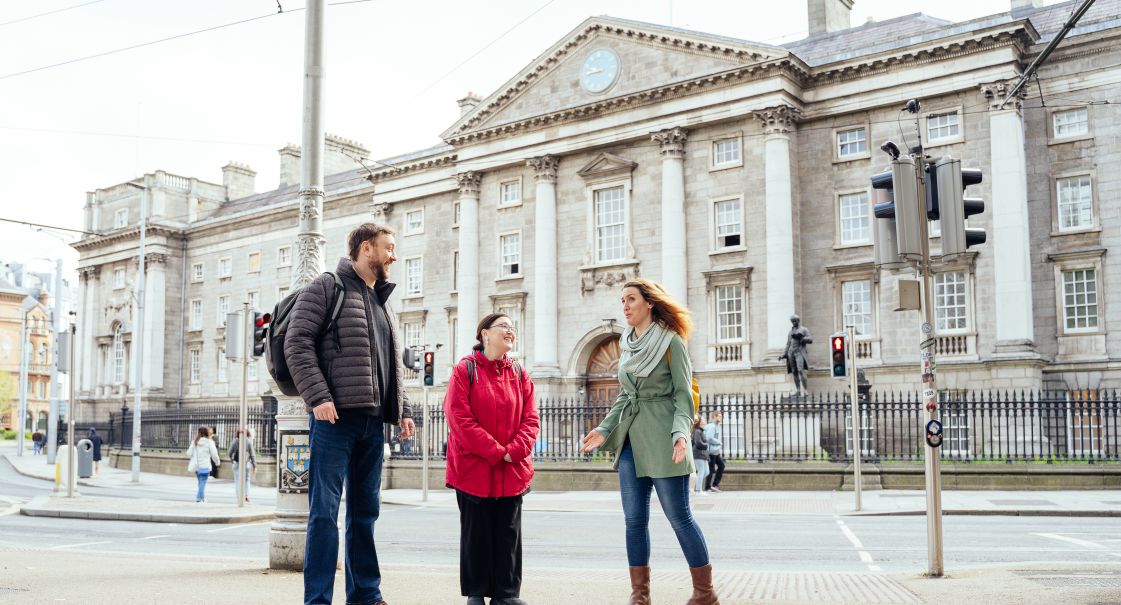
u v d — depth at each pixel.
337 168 65.88
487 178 46.38
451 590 7.61
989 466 24.39
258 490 31.34
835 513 19.53
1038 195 33.75
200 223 67.00
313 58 10.04
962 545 12.96
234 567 9.50
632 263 40.50
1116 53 32.53
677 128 39.38
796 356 31.77
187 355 67.62
